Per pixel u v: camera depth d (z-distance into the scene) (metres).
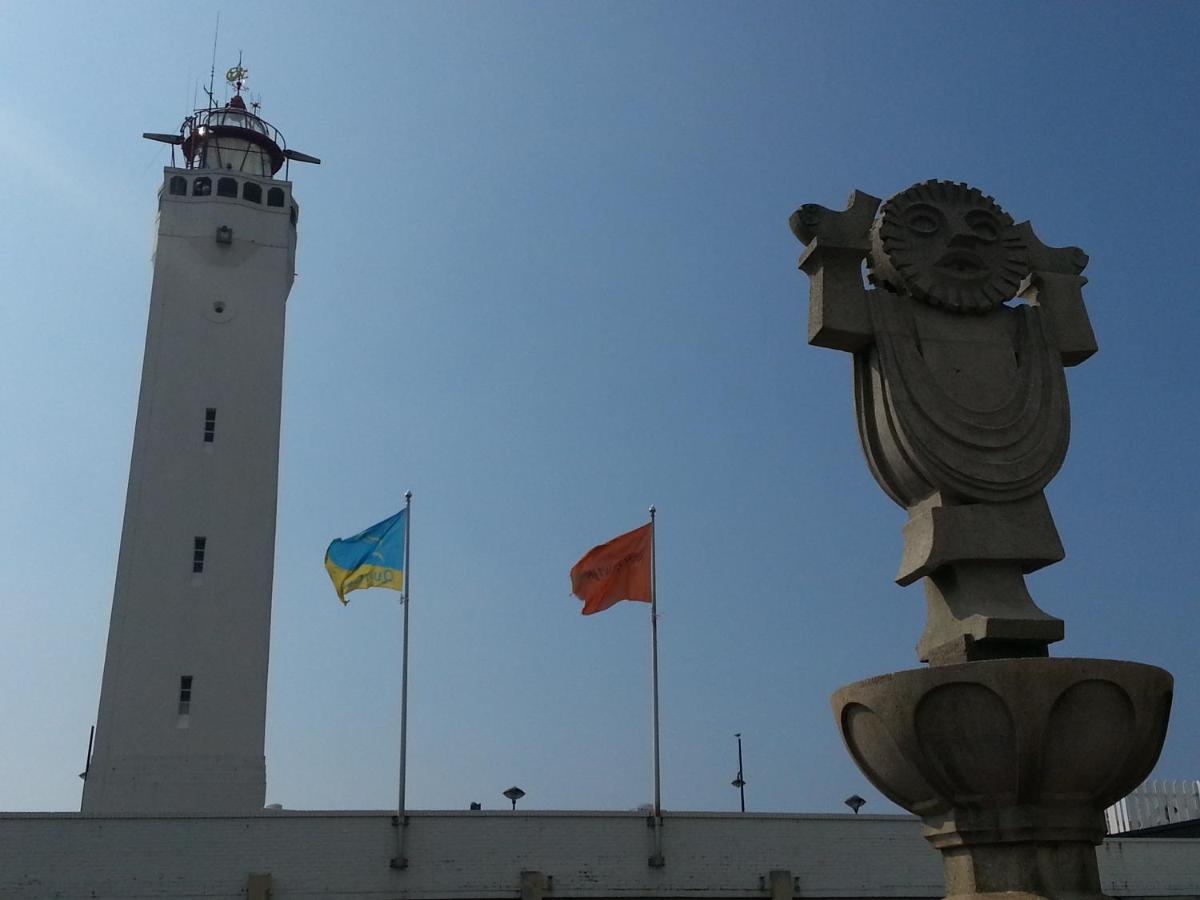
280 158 59.88
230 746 46.78
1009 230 16.17
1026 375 15.63
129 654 47.28
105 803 45.03
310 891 33.88
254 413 52.12
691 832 36.56
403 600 38.78
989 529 14.71
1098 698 12.88
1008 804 13.11
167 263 53.66
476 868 35.00
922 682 13.02
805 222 15.67
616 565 37.84
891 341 15.34
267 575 49.69
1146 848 40.00
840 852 37.25
